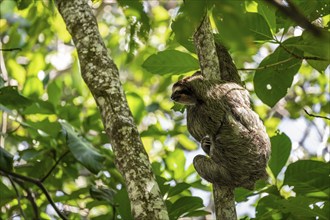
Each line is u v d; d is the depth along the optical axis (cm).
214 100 1006
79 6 1005
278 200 1077
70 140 1196
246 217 1152
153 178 857
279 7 487
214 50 962
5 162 1138
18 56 2131
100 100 925
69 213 1437
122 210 1113
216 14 573
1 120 1712
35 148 1441
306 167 1078
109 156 1453
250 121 1008
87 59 956
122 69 2214
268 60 1075
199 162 1069
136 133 891
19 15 2120
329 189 1081
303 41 938
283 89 1096
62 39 1989
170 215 1133
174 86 1054
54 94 1508
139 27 1277
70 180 1577
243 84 1100
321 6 972
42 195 1477
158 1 2358
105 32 2231
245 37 539
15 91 1184
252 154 997
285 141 1134
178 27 593
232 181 1007
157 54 1066
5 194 1216
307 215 1084
